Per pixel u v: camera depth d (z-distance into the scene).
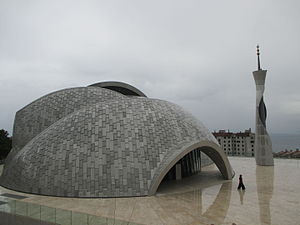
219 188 25.84
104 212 18.27
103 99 33.66
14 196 22.47
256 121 44.44
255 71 43.41
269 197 22.45
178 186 26.58
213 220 16.64
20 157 26.11
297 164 45.22
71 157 23.70
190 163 33.19
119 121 26.17
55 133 26.00
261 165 43.50
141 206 19.66
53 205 19.89
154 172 23.70
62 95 33.94
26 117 32.81
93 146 24.12
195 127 30.48
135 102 29.28
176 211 18.48
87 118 26.41
